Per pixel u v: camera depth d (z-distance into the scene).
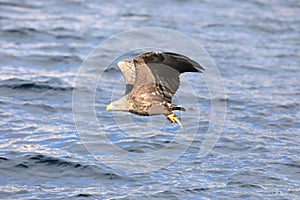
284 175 12.70
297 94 18.30
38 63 20.38
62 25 25.11
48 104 16.67
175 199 11.53
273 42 24.25
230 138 14.58
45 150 13.63
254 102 17.39
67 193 11.75
